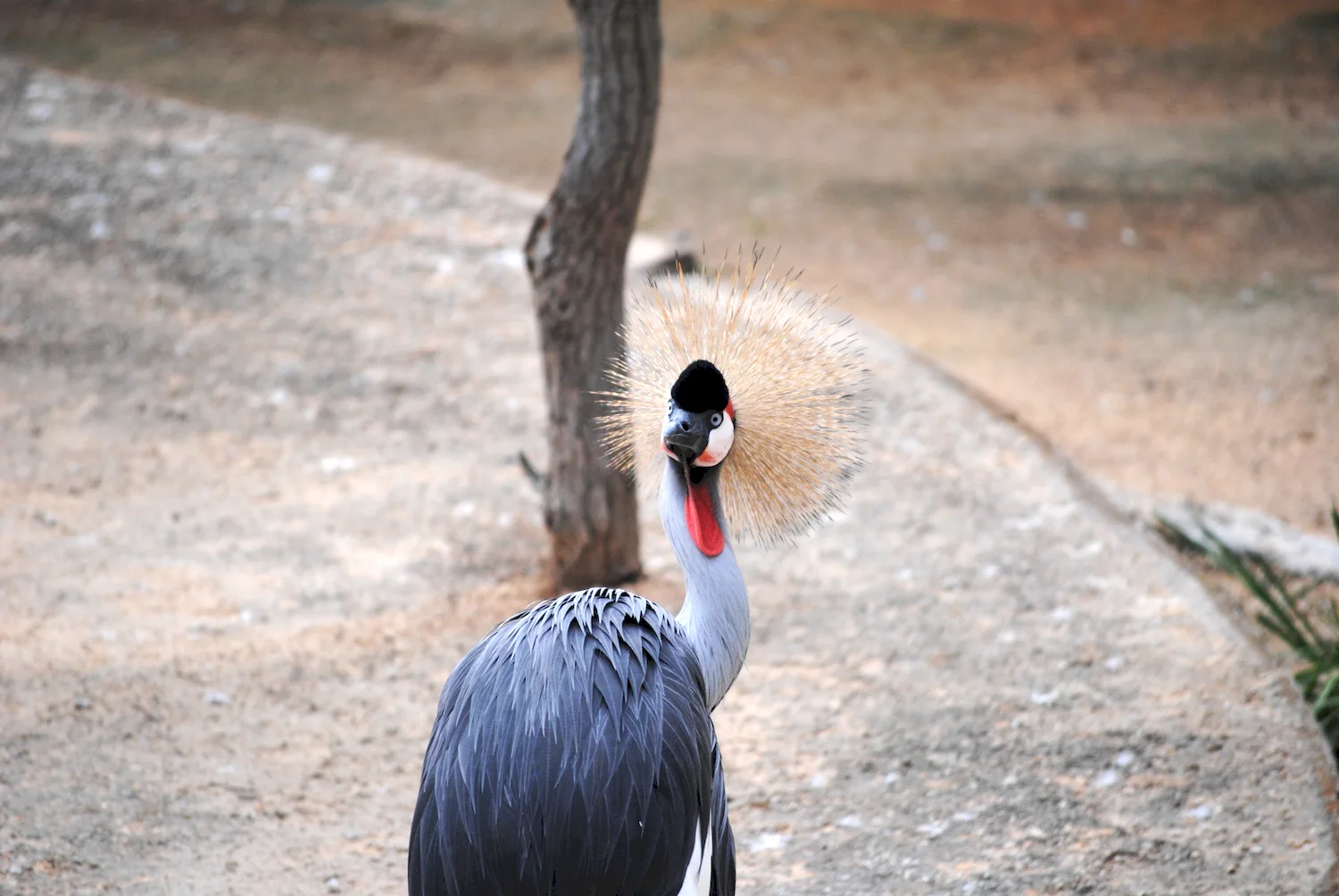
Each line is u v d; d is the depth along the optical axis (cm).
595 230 916
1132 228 2106
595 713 494
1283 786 754
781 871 694
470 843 473
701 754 506
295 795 756
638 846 473
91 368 1342
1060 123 2580
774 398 528
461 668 538
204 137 2014
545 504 1002
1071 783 765
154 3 2947
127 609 956
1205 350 1694
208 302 1503
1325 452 1438
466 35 3000
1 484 1122
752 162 2362
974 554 1058
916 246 2027
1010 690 868
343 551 1065
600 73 880
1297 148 2434
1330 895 661
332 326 1466
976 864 696
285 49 2825
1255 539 1207
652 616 533
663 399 537
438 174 1950
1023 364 1650
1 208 1675
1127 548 1066
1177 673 883
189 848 703
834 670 899
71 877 670
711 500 527
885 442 1237
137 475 1161
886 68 2856
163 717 825
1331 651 983
